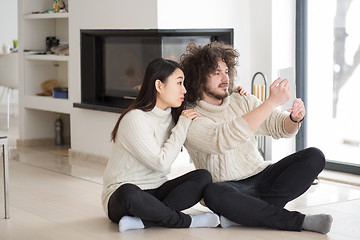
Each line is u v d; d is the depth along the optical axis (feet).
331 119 16.89
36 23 21.54
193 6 16.67
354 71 16.28
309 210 12.69
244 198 10.73
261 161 11.51
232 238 10.43
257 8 17.26
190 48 11.39
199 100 11.24
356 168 16.28
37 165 18.17
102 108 17.75
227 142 10.49
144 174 11.05
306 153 11.04
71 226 11.49
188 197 10.89
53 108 20.39
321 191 14.49
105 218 12.04
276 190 10.95
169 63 10.93
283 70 10.95
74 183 15.64
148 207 10.50
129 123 10.67
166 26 16.33
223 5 17.11
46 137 22.11
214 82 11.05
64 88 20.72
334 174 16.33
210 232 10.80
